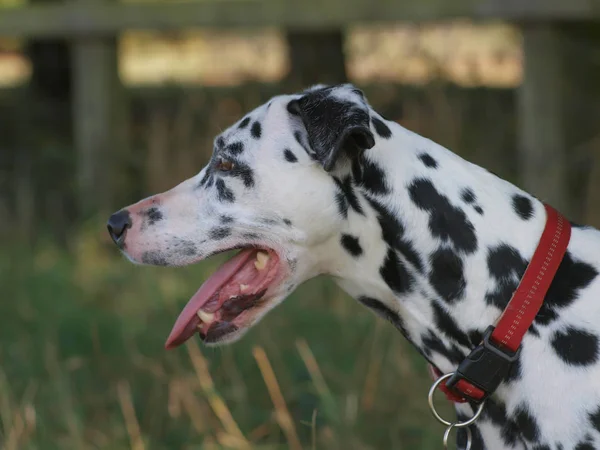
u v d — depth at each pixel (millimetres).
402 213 3895
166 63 12008
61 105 11953
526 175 7836
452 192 3920
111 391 6137
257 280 4090
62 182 10625
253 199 3971
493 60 9859
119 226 4195
